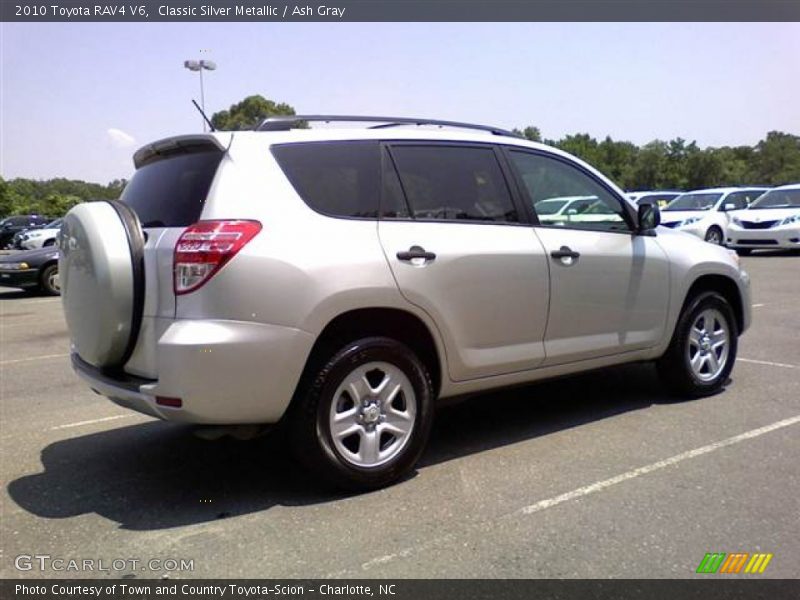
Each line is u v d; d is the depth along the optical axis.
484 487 3.88
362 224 3.82
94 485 4.07
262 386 3.45
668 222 18.42
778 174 99.44
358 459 3.79
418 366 3.95
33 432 5.16
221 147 3.65
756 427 4.77
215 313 3.37
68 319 4.10
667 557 3.09
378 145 4.06
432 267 3.96
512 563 3.07
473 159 4.41
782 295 11.09
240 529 3.45
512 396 5.73
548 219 4.64
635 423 4.93
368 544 3.27
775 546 3.17
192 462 4.42
